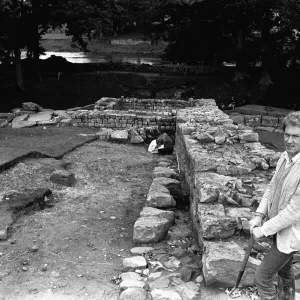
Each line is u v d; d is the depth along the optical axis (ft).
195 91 95.04
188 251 18.47
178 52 101.30
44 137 44.70
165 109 63.36
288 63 114.52
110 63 115.65
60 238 20.90
